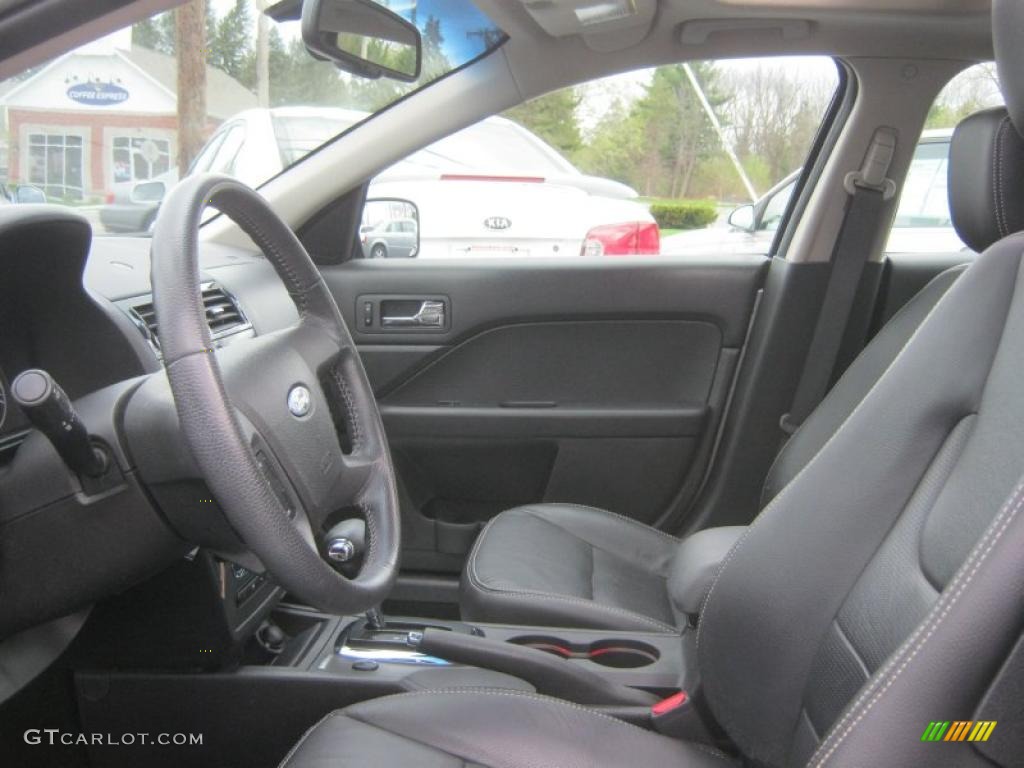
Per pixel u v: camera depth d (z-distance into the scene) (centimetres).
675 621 190
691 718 151
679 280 245
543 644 177
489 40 219
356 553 134
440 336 248
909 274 247
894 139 233
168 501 131
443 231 269
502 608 183
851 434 125
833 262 240
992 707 80
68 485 130
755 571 130
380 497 148
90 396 134
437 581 253
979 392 112
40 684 161
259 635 179
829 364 246
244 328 195
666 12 210
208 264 207
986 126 127
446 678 160
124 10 120
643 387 252
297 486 129
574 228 273
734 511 254
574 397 252
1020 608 80
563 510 219
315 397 138
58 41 121
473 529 251
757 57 224
